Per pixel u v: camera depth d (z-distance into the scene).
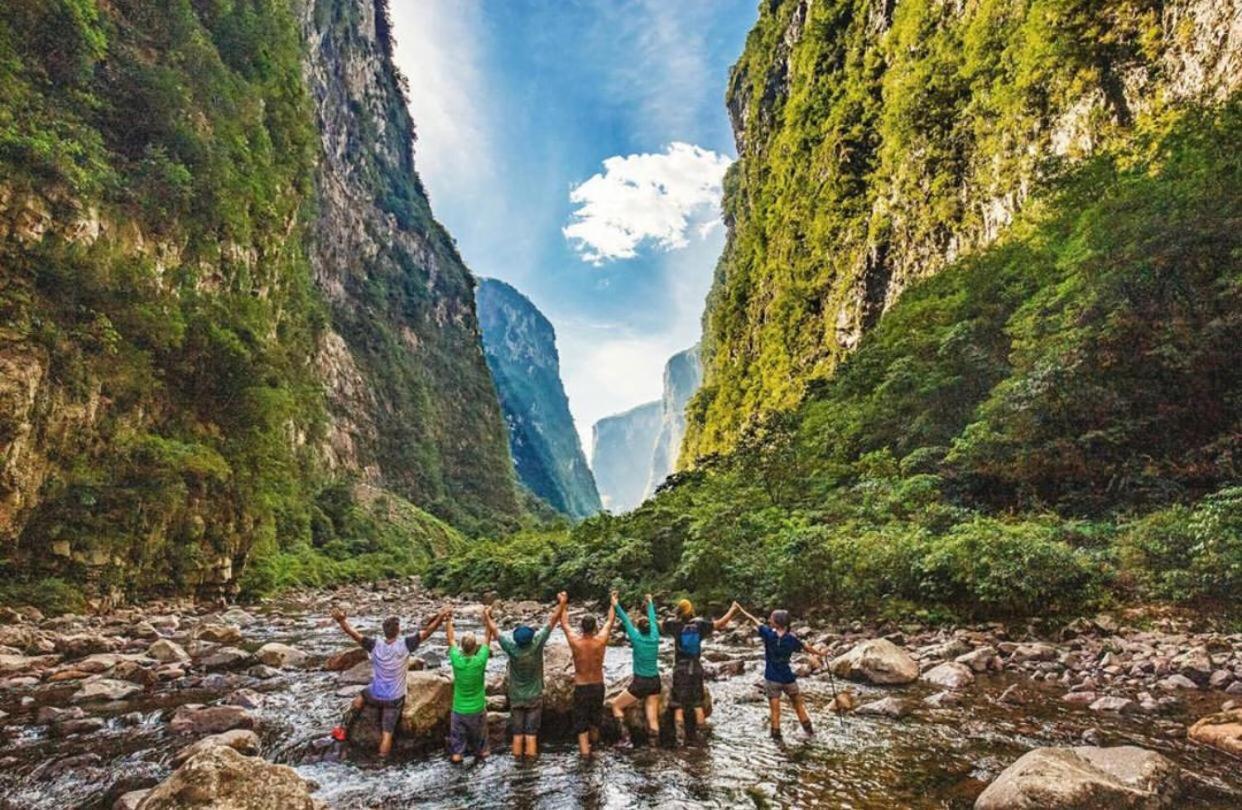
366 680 10.86
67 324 23.81
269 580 33.25
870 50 71.00
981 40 49.97
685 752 7.21
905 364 29.16
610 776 6.54
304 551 54.53
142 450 25.52
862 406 31.09
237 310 39.03
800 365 71.31
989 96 48.69
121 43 35.53
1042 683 9.74
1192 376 17.05
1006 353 24.97
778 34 104.50
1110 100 35.88
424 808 5.86
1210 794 5.56
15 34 27.03
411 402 117.69
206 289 36.53
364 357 110.81
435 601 30.95
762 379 79.31
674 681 7.82
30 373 21.14
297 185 60.72
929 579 14.20
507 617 21.78
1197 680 9.22
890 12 69.44
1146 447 17.62
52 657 12.47
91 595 21.64
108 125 32.81
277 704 9.41
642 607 20.36
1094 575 13.25
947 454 22.02
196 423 29.94
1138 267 18.20
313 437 78.12
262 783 5.04
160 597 24.64
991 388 24.12
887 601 14.82
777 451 27.70
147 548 24.05
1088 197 27.89
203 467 27.31
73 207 25.23
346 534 70.62
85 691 9.64
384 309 123.06
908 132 57.59
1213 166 19.19
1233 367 16.47
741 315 97.62
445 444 127.62
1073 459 18.08
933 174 53.88
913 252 55.09
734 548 19.56
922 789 6.03
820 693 9.62
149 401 27.20
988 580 13.19
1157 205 19.14
